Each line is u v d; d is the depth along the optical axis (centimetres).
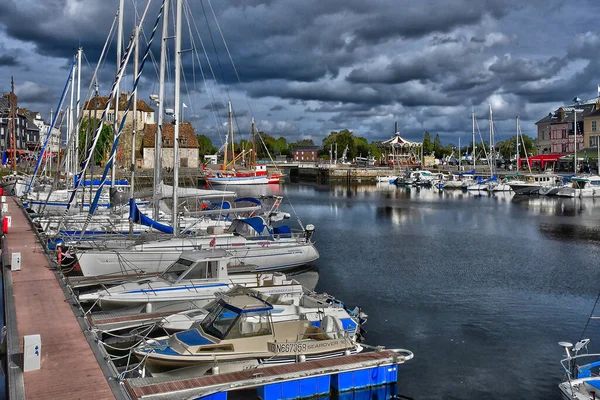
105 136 6112
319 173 13025
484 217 5419
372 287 2533
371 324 1983
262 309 1381
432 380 1499
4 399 1330
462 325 1981
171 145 9881
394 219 5234
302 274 2797
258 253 2566
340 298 2338
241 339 1348
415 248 3597
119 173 5244
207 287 1872
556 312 2145
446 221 5081
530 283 2620
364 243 3800
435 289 2500
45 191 4550
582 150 10262
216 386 1168
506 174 10044
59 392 1088
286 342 1368
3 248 2744
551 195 8094
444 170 12531
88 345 1365
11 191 6262
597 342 1805
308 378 1269
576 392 1147
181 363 1296
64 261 2403
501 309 2183
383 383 1361
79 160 5778
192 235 2620
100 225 2955
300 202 7088
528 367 1597
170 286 1848
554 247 3647
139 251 2312
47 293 1881
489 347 1758
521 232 4356
